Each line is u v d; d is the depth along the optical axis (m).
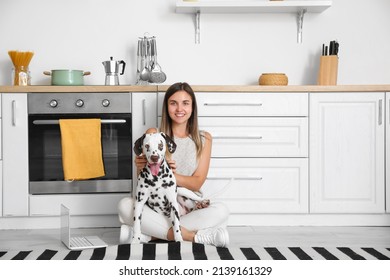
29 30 3.86
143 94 3.39
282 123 3.39
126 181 3.38
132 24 3.90
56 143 3.37
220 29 3.93
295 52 3.94
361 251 2.59
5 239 2.99
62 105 3.36
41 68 3.87
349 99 3.40
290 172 3.40
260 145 3.39
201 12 3.89
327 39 3.94
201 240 2.72
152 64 3.70
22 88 3.34
